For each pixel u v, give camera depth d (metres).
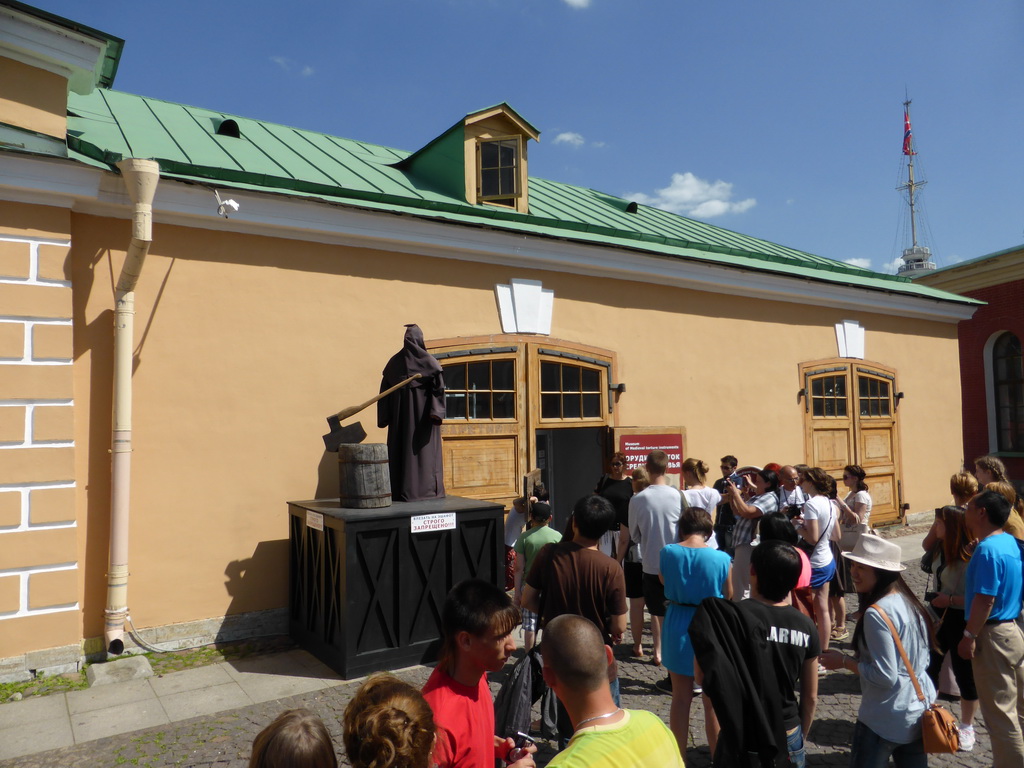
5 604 5.61
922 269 39.31
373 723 1.95
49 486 5.82
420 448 6.92
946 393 14.25
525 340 8.91
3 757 4.46
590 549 4.18
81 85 6.51
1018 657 3.98
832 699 5.49
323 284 7.54
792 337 11.89
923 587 8.80
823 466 12.09
